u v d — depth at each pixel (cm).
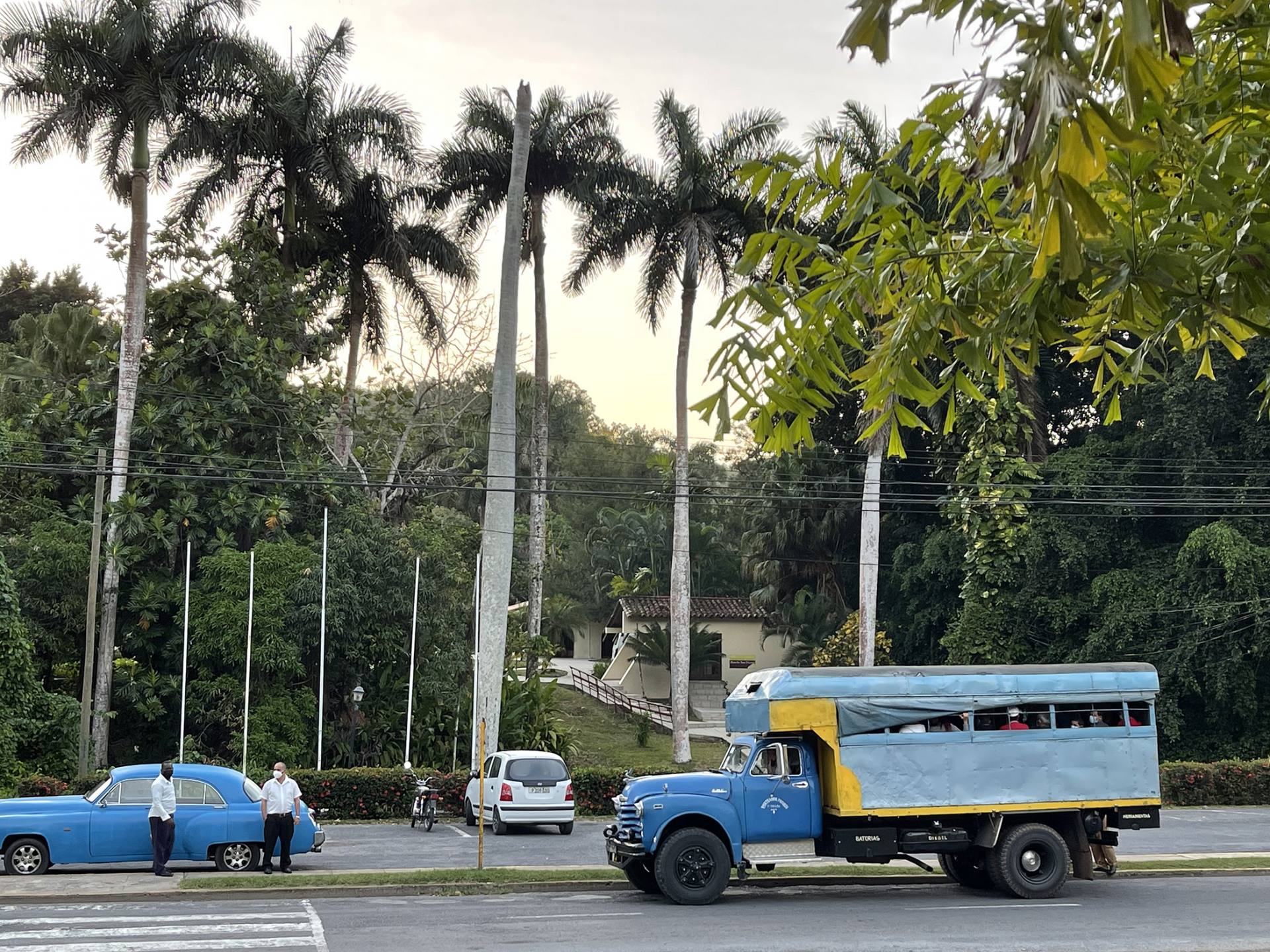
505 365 3406
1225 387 4081
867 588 3888
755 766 1781
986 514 4362
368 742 3634
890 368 470
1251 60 425
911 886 1931
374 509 3922
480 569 3503
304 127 3988
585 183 4341
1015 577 4331
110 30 3450
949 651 4816
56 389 4056
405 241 4366
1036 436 4444
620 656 6581
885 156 435
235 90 3803
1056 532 4309
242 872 1958
